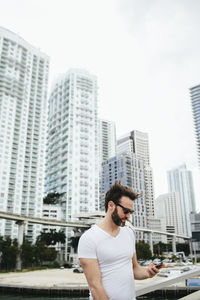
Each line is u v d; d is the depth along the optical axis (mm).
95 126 157125
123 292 2135
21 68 130750
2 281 40719
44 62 144875
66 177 136000
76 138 146250
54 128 160750
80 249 2230
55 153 152375
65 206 129875
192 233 136500
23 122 124625
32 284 36125
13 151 115562
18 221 75688
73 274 54281
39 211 117750
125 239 2367
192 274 2617
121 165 185750
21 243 73375
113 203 2352
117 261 2197
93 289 2062
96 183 143125
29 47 139125
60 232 102938
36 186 120625
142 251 96438
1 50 125562
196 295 3033
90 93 162125
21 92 126438
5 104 118750
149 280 35844
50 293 31578
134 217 166500
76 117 151250
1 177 107438
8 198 107438
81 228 104438
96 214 108312
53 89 173125
